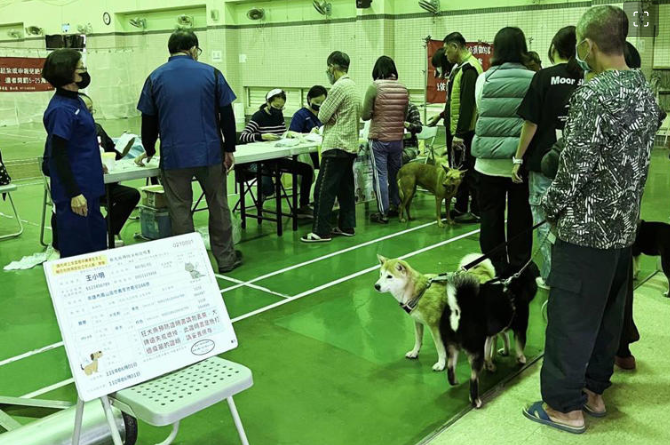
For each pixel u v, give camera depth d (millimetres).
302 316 4062
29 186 8531
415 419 2857
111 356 1928
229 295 4445
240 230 6172
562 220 2510
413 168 6375
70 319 1881
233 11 15680
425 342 3680
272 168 6363
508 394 3047
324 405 2984
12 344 3732
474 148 4211
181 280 2133
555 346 2652
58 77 3736
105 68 17219
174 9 17047
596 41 2404
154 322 2037
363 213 6926
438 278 3186
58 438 2227
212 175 4695
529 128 3779
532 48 10914
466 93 5789
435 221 6535
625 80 2357
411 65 12555
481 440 2660
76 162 3848
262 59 15453
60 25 19922
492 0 11227
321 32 14055
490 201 4258
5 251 5594
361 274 4879
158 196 5645
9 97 16453
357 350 3576
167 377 2123
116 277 2000
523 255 4258
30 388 3195
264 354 3525
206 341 2129
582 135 2354
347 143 5531
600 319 2590
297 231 6164
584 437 2680
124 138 6051
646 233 4293
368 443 2668
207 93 4520
